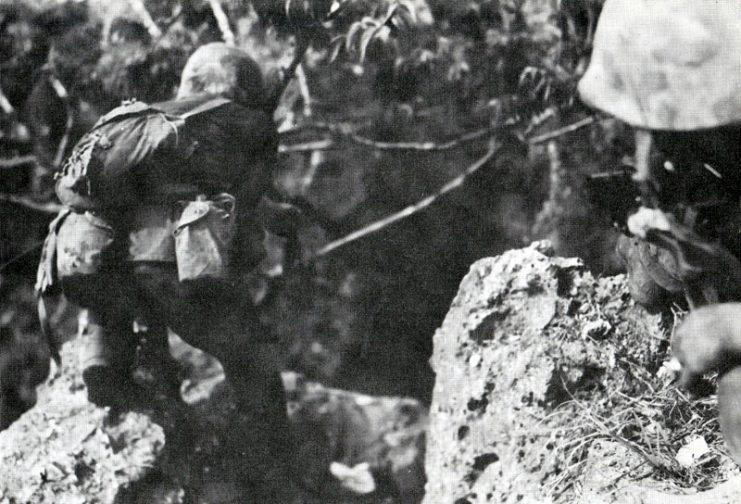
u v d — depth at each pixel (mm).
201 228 6809
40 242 11914
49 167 11531
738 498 4316
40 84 11156
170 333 8781
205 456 7414
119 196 6906
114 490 6977
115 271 6984
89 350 7066
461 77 10070
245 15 10078
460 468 5902
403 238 11547
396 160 11273
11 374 12172
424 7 9719
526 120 10203
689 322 3492
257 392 7281
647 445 5164
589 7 9133
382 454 8609
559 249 10961
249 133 7168
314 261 11086
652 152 3746
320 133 11141
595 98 3551
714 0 3473
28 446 7152
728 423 3439
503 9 9828
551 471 5418
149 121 6938
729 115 3396
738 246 3863
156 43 10430
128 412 7184
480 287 6363
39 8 10727
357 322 11500
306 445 8070
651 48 3461
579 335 5973
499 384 5973
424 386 11727
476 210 11414
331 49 9438
